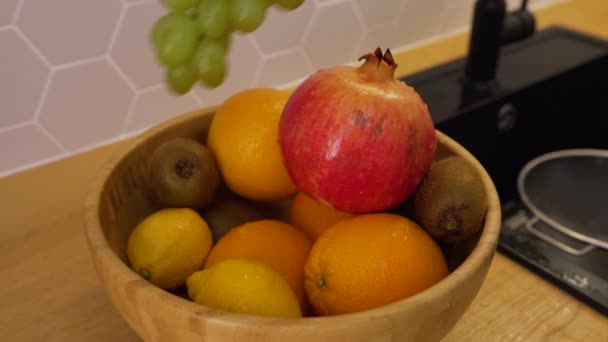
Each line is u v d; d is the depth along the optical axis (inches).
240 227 22.2
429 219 20.3
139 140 22.6
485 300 25.0
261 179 22.4
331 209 22.3
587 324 24.2
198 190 21.8
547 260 27.5
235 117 22.3
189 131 23.8
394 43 41.6
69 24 29.1
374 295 19.4
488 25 32.6
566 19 47.8
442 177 20.3
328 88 19.8
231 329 17.0
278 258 21.3
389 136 19.3
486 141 34.2
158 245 20.9
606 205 34.4
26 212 27.7
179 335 17.6
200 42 20.4
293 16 35.3
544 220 30.5
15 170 30.5
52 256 25.7
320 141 19.5
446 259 21.5
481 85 34.1
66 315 23.6
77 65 30.1
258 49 35.1
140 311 17.9
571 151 36.5
